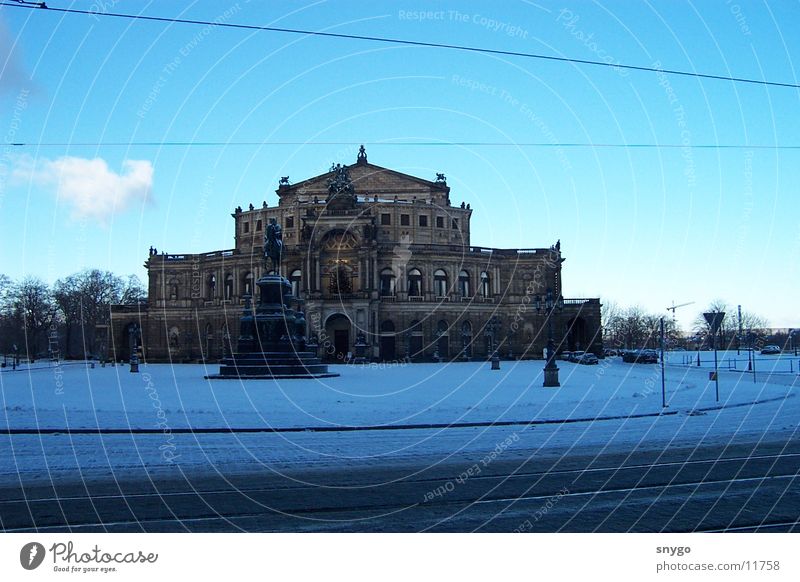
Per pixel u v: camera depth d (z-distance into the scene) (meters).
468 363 110.62
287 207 126.88
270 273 69.56
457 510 15.54
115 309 132.62
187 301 130.00
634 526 14.15
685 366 95.88
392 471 20.09
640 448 24.22
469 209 132.62
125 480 18.66
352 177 134.38
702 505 15.77
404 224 126.56
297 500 16.45
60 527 14.06
